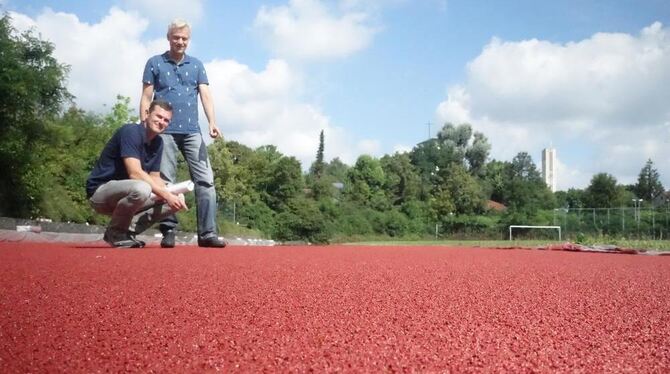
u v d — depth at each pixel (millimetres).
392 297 2350
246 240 22516
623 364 1209
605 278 3611
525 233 40344
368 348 1318
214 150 46469
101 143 31344
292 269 3764
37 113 21328
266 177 51750
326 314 1856
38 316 1714
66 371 1066
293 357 1210
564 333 1576
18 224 11367
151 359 1177
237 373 1067
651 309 2119
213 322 1663
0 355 1193
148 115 5637
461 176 55750
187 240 15914
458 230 48281
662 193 66125
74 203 23922
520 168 86062
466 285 2947
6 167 19766
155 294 2289
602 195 57188
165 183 6562
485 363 1188
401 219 48906
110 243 6242
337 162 90250
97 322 1628
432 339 1448
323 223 38500
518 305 2170
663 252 11039
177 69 6668
